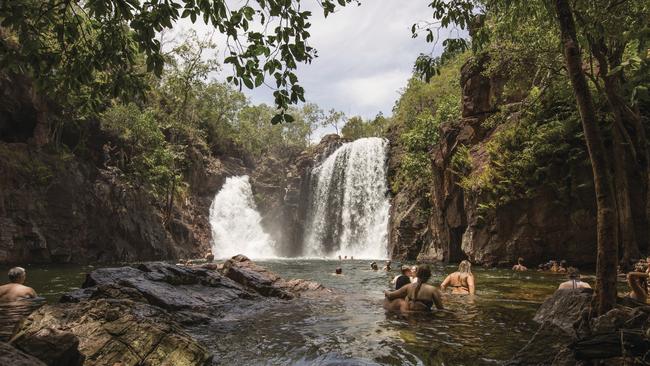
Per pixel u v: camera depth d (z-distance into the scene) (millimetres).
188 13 4949
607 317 3947
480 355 4699
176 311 7262
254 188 53344
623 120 17484
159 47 4973
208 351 4719
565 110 18625
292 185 50156
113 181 33562
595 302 4355
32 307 7266
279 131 65062
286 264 29047
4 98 28297
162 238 36406
